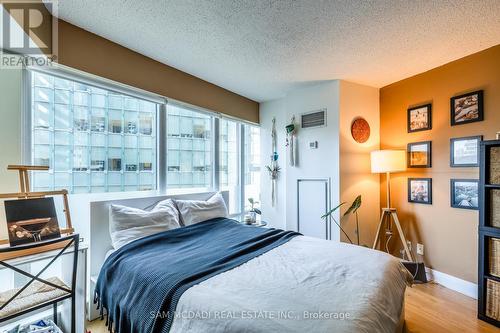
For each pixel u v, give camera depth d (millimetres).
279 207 3945
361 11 1840
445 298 2457
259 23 2014
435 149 2842
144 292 1418
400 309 1580
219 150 3609
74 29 2074
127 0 1765
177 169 3088
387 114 3387
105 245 2219
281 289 1268
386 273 1511
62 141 2162
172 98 2883
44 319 1778
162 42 2344
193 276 1404
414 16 1891
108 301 1662
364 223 3289
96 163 2396
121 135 2576
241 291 1247
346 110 3205
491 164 2070
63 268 1866
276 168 3992
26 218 1577
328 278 1396
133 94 2488
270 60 2682
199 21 2002
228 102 3670
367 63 2732
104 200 2277
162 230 2289
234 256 1745
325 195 3264
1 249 1312
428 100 2910
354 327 985
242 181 4008
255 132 4246
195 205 2801
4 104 1751
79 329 1774
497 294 2004
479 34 2145
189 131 3232
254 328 988
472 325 2023
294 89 3582
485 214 2086
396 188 3260
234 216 3918
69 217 1823
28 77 1896
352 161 3227
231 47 2418
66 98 2184
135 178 2686
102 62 2258
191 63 2781
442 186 2775
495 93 2346
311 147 3420
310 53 2516
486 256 2082
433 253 2854
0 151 1729
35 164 1973
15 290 1610
